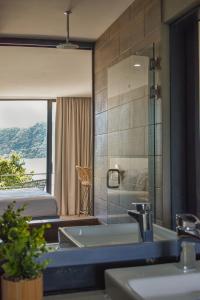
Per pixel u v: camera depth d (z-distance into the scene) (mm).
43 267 1177
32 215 1551
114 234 1690
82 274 1379
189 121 1932
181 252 1385
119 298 1174
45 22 2113
